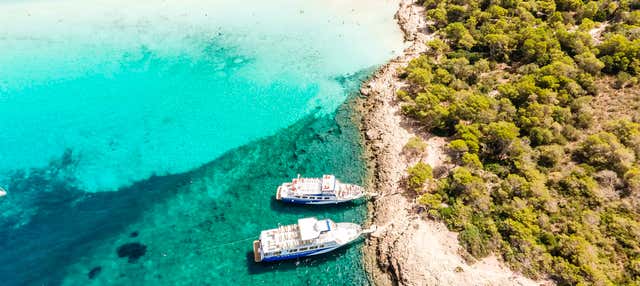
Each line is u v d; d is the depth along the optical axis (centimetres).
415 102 10200
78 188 8906
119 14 15312
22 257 7519
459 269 6862
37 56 13138
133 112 11031
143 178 9144
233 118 10775
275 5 15762
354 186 8500
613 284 6147
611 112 9181
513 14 12975
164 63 12862
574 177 7775
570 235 6962
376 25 14388
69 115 10981
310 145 9869
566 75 9931
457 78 10856
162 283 7131
